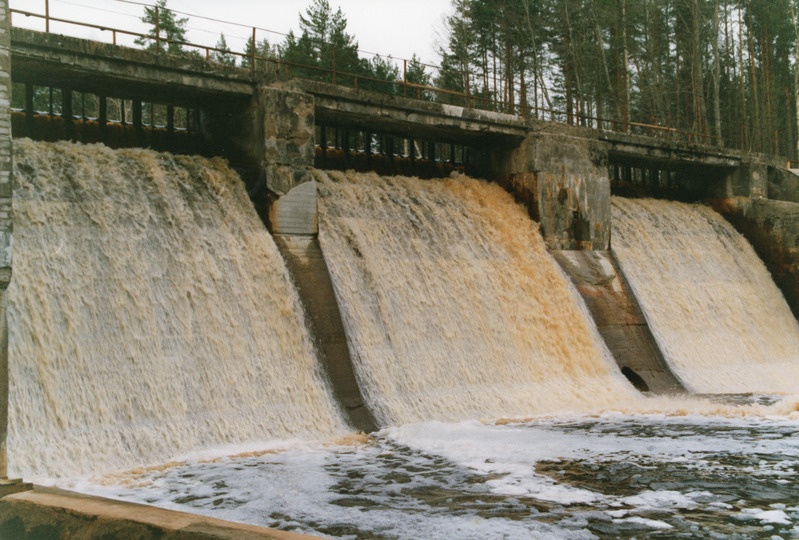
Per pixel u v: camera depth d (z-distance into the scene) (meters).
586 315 30.86
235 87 24.62
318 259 24.48
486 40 60.28
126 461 17.17
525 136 33.00
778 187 43.25
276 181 24.47
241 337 21.00
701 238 39.97
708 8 61.97
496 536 12.19
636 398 27.92
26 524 10.50
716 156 41.53
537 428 21.66
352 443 19.47
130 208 21.11
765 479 15.64
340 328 23.27
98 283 19.23
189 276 20.94
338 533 12.38
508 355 26.75
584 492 14.77
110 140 25.36
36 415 16.78
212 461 17.42
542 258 31.30
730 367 34.00
